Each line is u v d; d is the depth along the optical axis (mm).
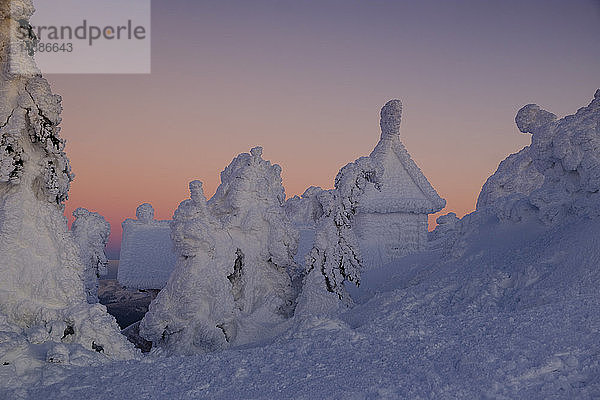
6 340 6922
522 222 12516
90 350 7426
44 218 8453
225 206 15383
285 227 14836
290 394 5730
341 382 5984
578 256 9094
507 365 5926
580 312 7164
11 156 8305
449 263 13336
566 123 11703
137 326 16484
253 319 14000
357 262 14352
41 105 8234
